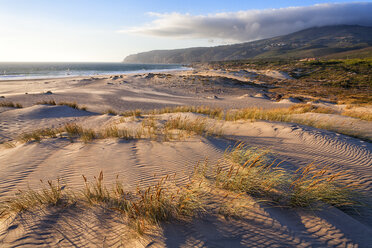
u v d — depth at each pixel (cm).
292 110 1533
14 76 6066
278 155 520
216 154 486
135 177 372
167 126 765
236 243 215
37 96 2375
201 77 5078
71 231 236
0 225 245
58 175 387
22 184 358
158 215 250
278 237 228
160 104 2286
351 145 622
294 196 307
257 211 269
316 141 639
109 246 213
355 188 355
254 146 575
